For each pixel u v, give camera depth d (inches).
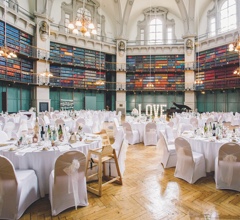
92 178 142.7
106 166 146.7
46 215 99.3
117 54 727.1
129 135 275.0
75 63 647.1
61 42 620.7
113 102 754.8
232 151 120.0
